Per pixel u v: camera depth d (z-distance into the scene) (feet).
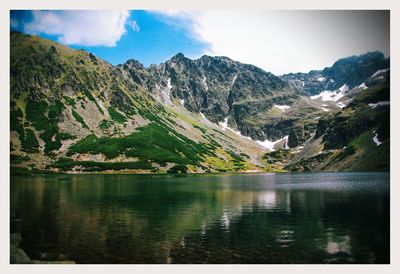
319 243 185.68
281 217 252.83
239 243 185.37
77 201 329.31
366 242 188.75
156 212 273.75
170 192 415.03
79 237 195.42
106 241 187.93
